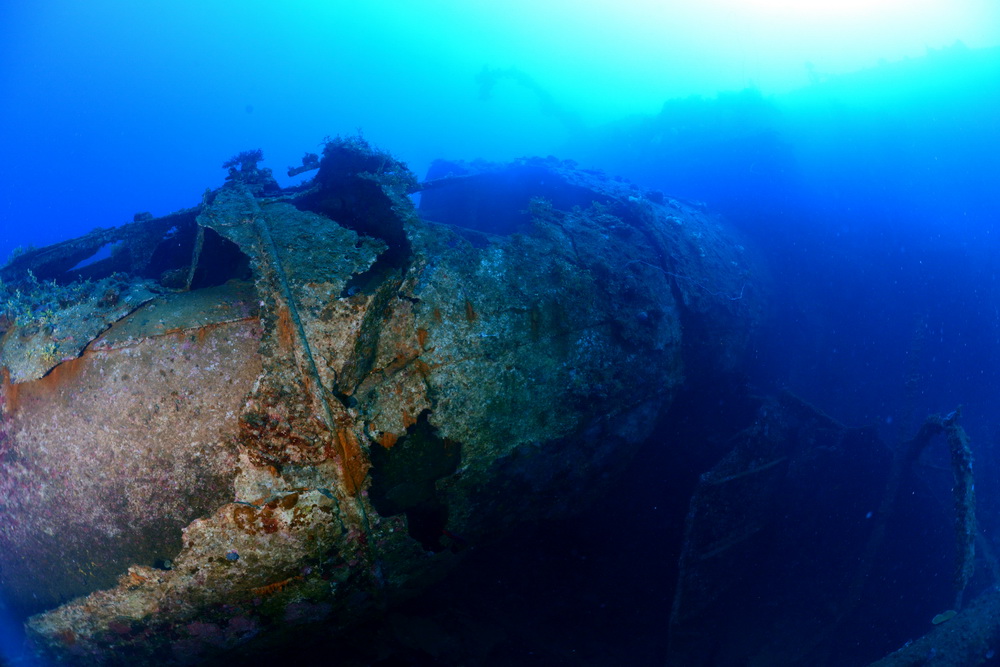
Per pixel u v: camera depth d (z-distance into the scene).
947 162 10.40
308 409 3.69
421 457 4.10
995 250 9.96
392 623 4.88
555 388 4.75
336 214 5.31
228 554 3.71
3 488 3.98
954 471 5.84
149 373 3.74
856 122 10.55
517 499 4.74
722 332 6.77
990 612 5.29
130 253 5.51
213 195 5.52
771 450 6.34
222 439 3.65
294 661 4.60
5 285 4.77
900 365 9.95
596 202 6.67
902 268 10.03
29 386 3.91
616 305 5.38
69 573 3.99
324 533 3.79
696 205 8.82
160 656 4.11
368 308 3.93
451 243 4.59
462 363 4.25
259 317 3.83
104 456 3.73
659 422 5.78
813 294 9.73
